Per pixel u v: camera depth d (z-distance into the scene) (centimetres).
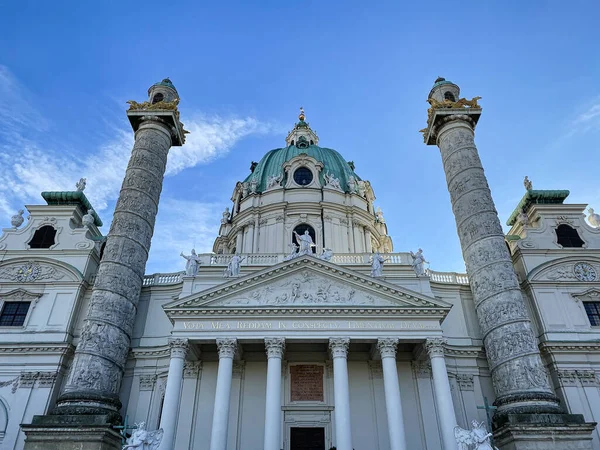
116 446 2552
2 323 3272
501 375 2741
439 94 3856
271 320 2798
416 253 3284
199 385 3028
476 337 3319
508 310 2833
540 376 2625
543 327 3206
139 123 3669
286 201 4650
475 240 3134
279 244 4406
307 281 2959
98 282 2939
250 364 3098
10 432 2867
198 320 2800
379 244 4991
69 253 3522
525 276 3416
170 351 2861
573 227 3691
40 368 3084
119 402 2744
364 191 5141
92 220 3806
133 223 3172
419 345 2906
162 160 3544
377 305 2830
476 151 3500
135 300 3059
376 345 2817
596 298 3344
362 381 3038
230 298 2898
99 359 2686
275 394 2566
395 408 2545
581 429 2428
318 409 2952
